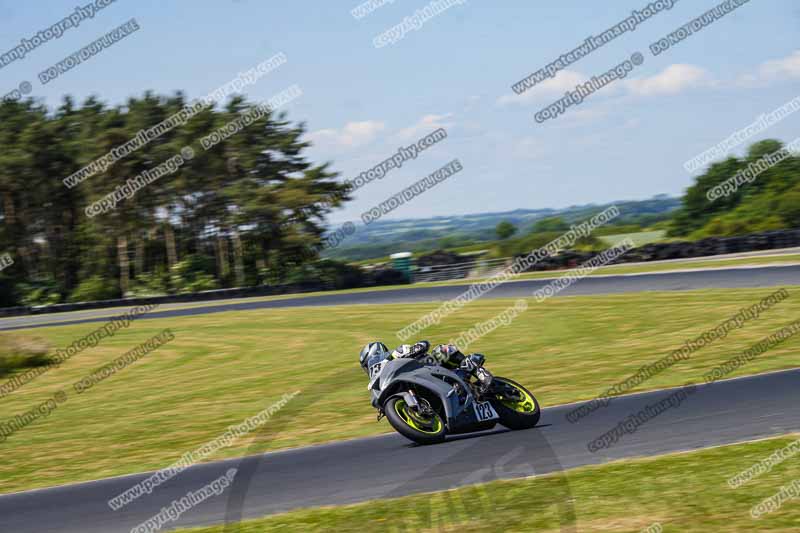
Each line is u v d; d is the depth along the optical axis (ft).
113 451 57.88
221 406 73.00
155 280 301.84
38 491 46.91
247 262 312.09
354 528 26.66
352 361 92.58
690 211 318.24
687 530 27.22
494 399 46.16
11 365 113.29
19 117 329.31
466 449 39.99
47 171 322.55
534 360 80.69
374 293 192.54
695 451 37.99
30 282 312.09
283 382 83.35
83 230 331.57
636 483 33.14
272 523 31.73
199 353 116.57
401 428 43.16
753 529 26.86
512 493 28.58
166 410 74.28
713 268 157.99
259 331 135.74
